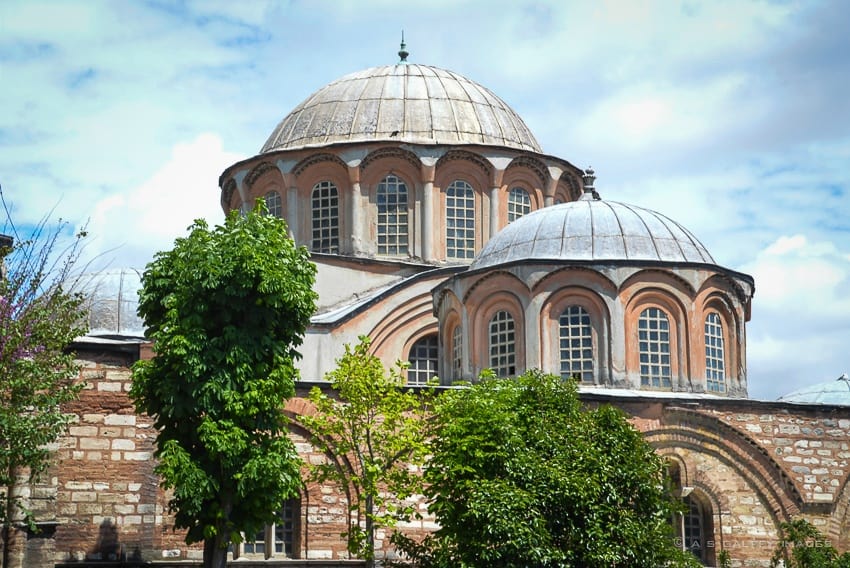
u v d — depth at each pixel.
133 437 49.41
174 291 44.19
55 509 48.31
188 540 43.59
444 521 44.03
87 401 49.16
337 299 62.22
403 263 62.97
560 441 44.53
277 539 50.53
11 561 46.50
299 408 50.88
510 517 42.31
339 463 50.69
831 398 63.03
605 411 45.97
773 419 55.09
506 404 45.59
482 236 64.12
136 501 49.16
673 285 56.00
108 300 58.59
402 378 49.06
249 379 43.56
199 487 42.53
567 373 55.09
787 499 54.84
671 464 54.12
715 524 54.12
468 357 56.28
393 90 66.88
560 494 43.09
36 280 44.25
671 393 55.22
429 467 46.09
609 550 42.84
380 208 63.91
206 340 43.38
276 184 65.31
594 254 56.31
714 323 57.25
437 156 63.75
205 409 43.12
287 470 43.78
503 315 56.12
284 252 44.69
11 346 42.81
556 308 55.44
